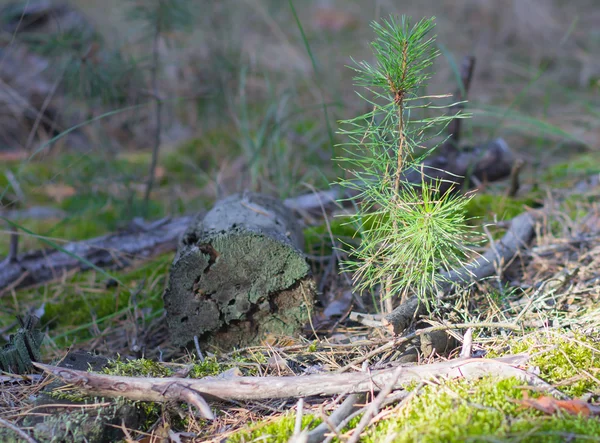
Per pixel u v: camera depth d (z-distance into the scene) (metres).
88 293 3.33
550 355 2.05
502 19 7.45
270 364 2.23
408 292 2.46
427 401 1.84
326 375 1.99
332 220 3.56
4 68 5.15
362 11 7.84
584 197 3.66
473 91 6.05
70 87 4.21
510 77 6.45
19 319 2.45
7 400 2.12
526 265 3.00
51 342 2.85
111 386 1.95
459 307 2.44
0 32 5.34
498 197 3.75
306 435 1.73
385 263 2.30
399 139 2.20
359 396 1.94
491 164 3.89
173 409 2.01
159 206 4.43
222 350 2.54
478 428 1.70
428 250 2.09
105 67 4.08
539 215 3.42
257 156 4.14
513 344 2.15
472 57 4.01
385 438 1.73
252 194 3.00
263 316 2.51
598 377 1.97
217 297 2.46
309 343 2.38
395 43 1.99
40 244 4.04
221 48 5.29
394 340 2.12
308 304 2.48
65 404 1.97
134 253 3.50
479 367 1.95
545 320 2.34
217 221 2.71
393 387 1.95
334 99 5.36
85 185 4.34
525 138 5.22
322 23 7.39
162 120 5.44
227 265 2.42
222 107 5.18
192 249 2.43
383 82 2.05
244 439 1.86
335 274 3.06
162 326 2.88
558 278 2.66
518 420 1.74
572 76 6.33
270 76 5.84
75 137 5.23
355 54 6.64
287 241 2.47
